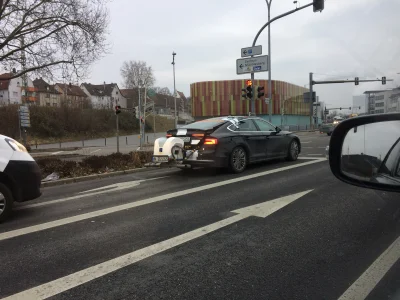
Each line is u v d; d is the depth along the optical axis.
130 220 5.11
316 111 47.75
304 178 8.00
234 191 6.83
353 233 4.24
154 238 4.30
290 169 9.42
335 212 5.15
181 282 3.12
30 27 14.59
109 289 3.03
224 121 9.22
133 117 68.12
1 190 5.26
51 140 47.31
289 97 59.28
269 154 10.23
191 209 5.60
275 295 2.86
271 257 3.62
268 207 5.53
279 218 4.95
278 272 3.27
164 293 2.94
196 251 3.84
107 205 6.11
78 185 8.52
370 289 2.90
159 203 6.09
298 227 4.53
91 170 9.99
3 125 44.72
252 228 4.55
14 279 3.27
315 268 3.34
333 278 3.12
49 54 15.05
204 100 56.88
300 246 3.89
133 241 4.22
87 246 4.10
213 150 8.48
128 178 9.20
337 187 6.88
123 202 6.29
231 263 3.50
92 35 14.91
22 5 13.89
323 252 3.71
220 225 4.72
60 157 17.98
